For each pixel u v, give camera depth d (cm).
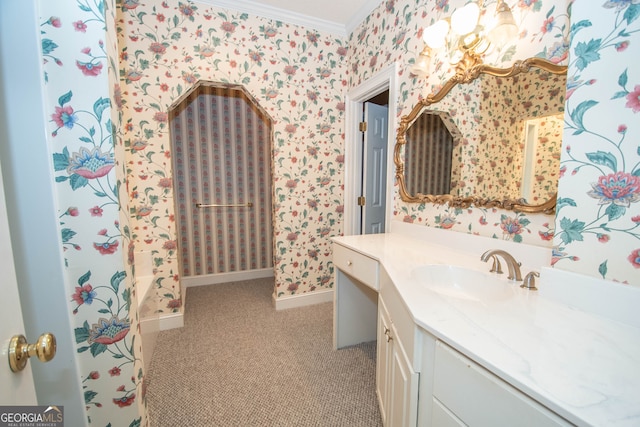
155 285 210
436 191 157
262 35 220
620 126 72
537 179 108
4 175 79
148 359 172
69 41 81
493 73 122
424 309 76
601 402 43
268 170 327
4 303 47
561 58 99
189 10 200
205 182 303
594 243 78
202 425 128
